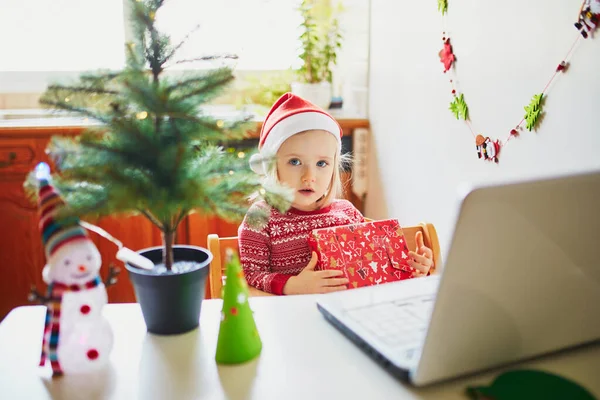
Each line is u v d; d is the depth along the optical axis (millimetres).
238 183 817
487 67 1442
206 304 956
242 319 742
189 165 789
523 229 598
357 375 708
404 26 1893
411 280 989
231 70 831
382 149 2148
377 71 2145
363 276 1226
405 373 678
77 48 2355
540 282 655
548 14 1213
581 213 622
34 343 817
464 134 1571
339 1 2447
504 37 1365
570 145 1173
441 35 1656
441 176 1723
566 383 673
